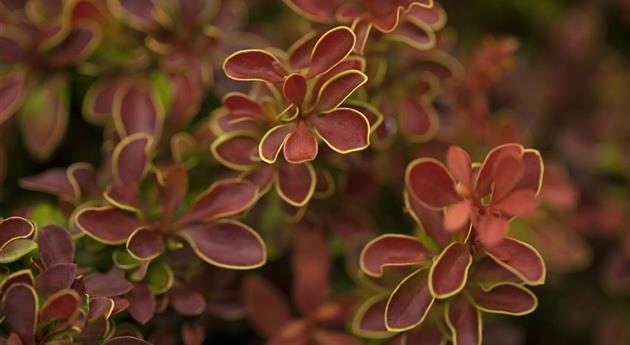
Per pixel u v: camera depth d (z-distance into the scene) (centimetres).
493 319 45
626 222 48
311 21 42
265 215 42
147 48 44
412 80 43
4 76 43
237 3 45
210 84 44
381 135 41
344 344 42
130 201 40
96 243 40
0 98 43
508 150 38
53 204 45
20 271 37
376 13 40
